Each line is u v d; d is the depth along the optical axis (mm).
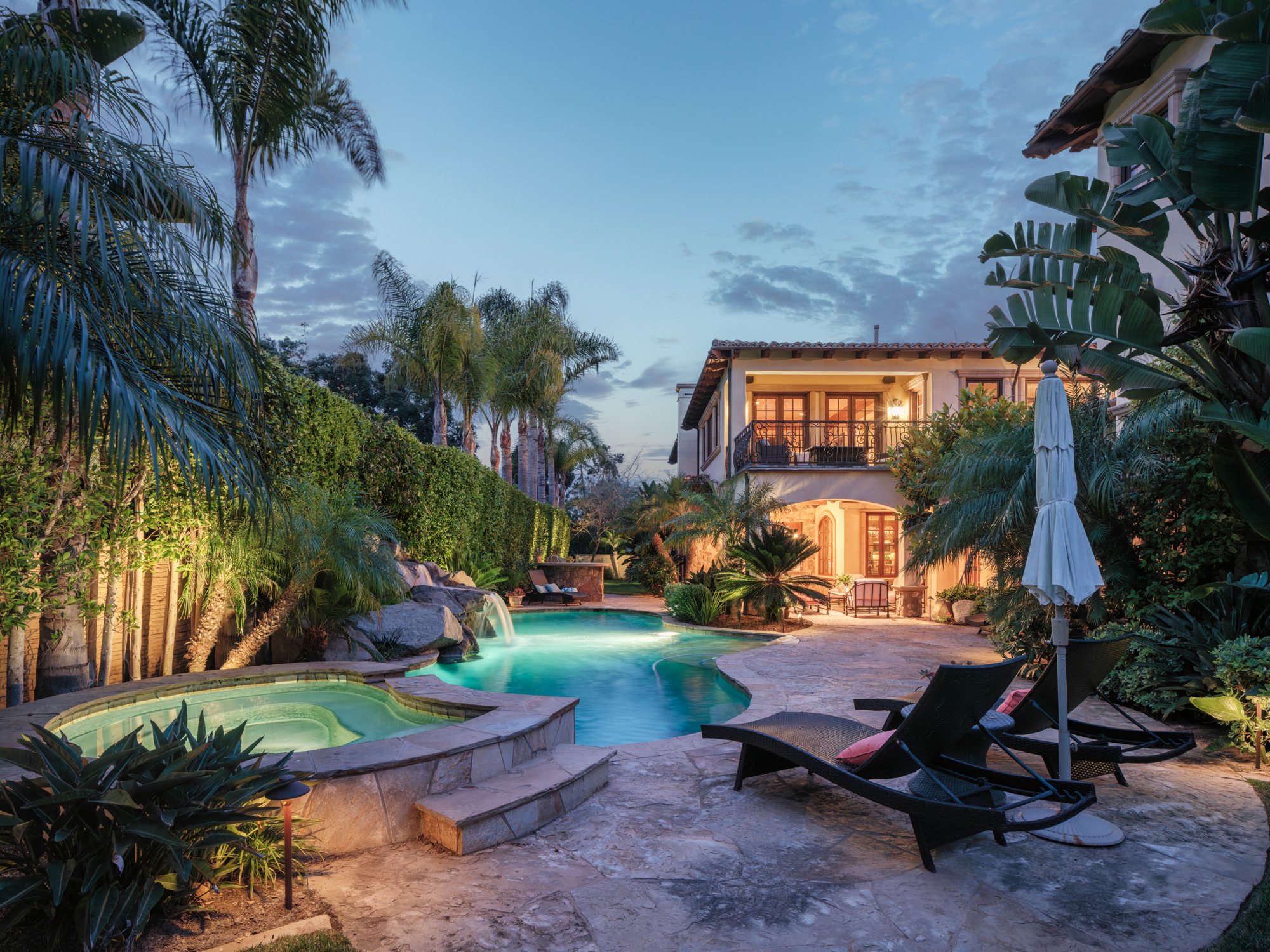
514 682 9484
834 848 3799
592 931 2887
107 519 6039
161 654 7348
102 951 2553
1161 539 7543
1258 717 5285
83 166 3707
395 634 9773
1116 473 7605
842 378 21453
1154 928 2918
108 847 2625
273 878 3289
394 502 13203
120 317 3820
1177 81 8953
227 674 6586
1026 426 8836
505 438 28344
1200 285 6004
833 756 4176
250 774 3062
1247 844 3824
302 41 8828
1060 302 6312
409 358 21469
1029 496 8281
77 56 4039
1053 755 4641
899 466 16312
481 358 22250
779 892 3262
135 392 3650
